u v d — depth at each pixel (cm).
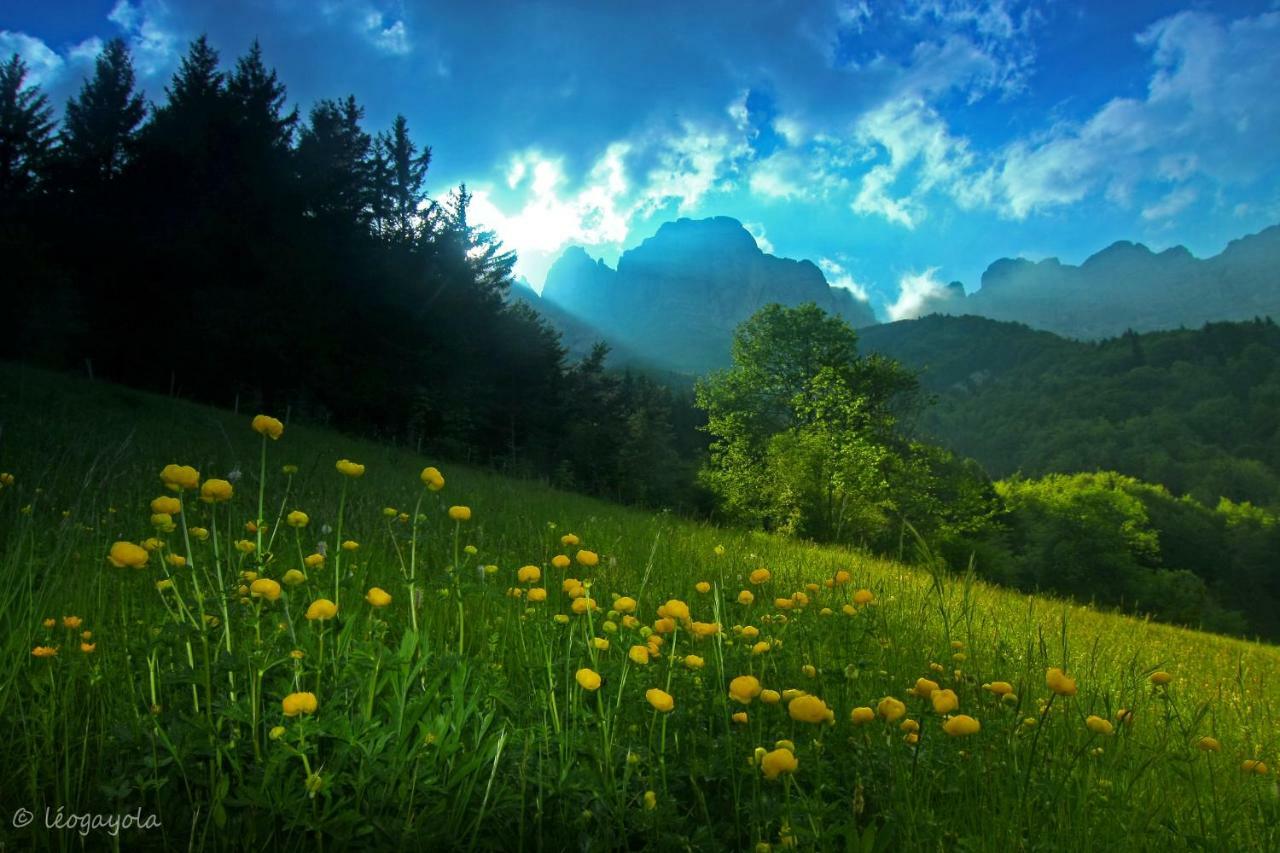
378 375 2730
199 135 2728
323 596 252
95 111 3456
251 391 2456
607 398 4588
